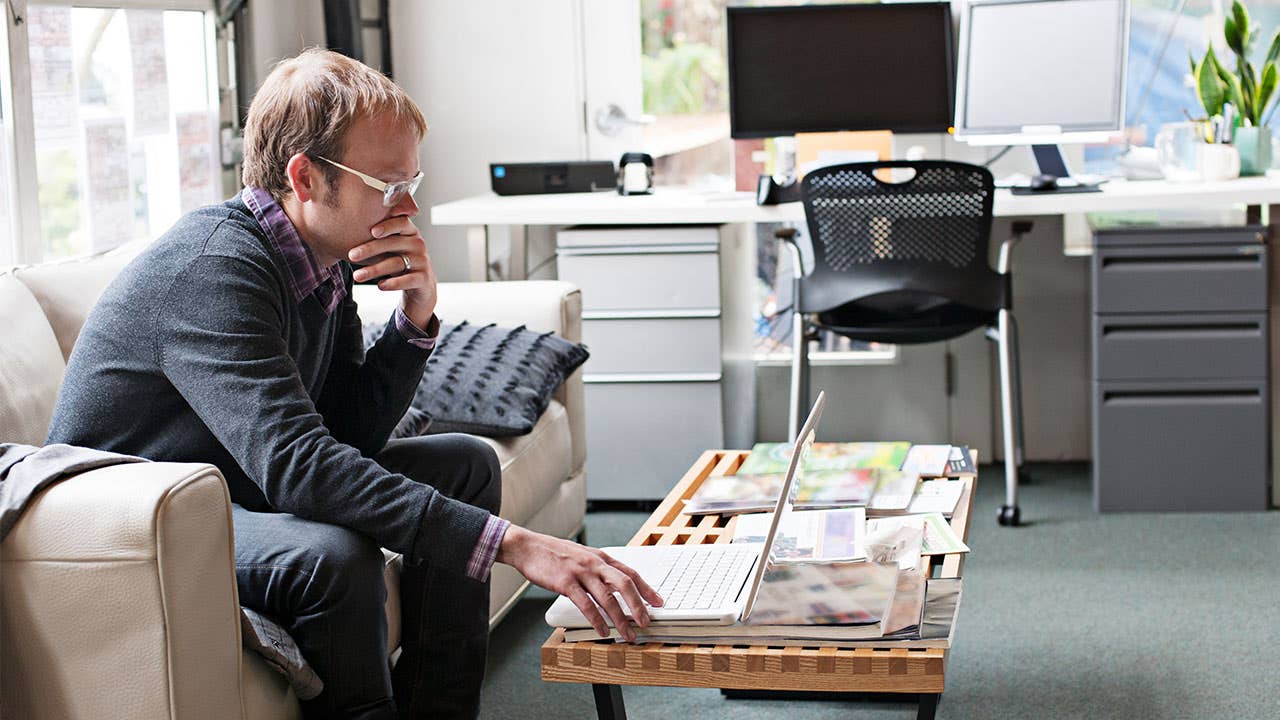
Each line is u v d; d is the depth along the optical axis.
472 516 1.50
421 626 1.79
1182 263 3.24
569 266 3.46
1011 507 3.27
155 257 1.55
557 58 3.92
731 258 3.61
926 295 3.34
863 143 3.59
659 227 3.44
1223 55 3.68
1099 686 2.30
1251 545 3.03
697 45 3.88
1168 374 3.27
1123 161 3.57
